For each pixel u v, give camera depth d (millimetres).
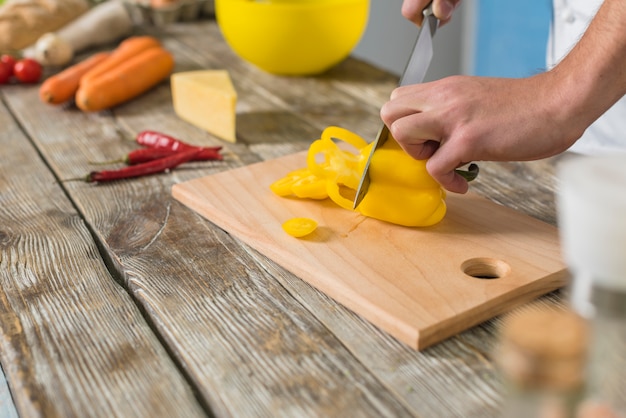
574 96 1017
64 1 1768
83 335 997
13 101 1555
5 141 1405
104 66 1535
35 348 983
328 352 968
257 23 1544
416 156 1081
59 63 1681
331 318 1008
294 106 1500
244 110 1484
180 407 923
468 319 988
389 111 1073
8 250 1124
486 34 2422
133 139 1398
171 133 1411
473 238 1092
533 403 587
